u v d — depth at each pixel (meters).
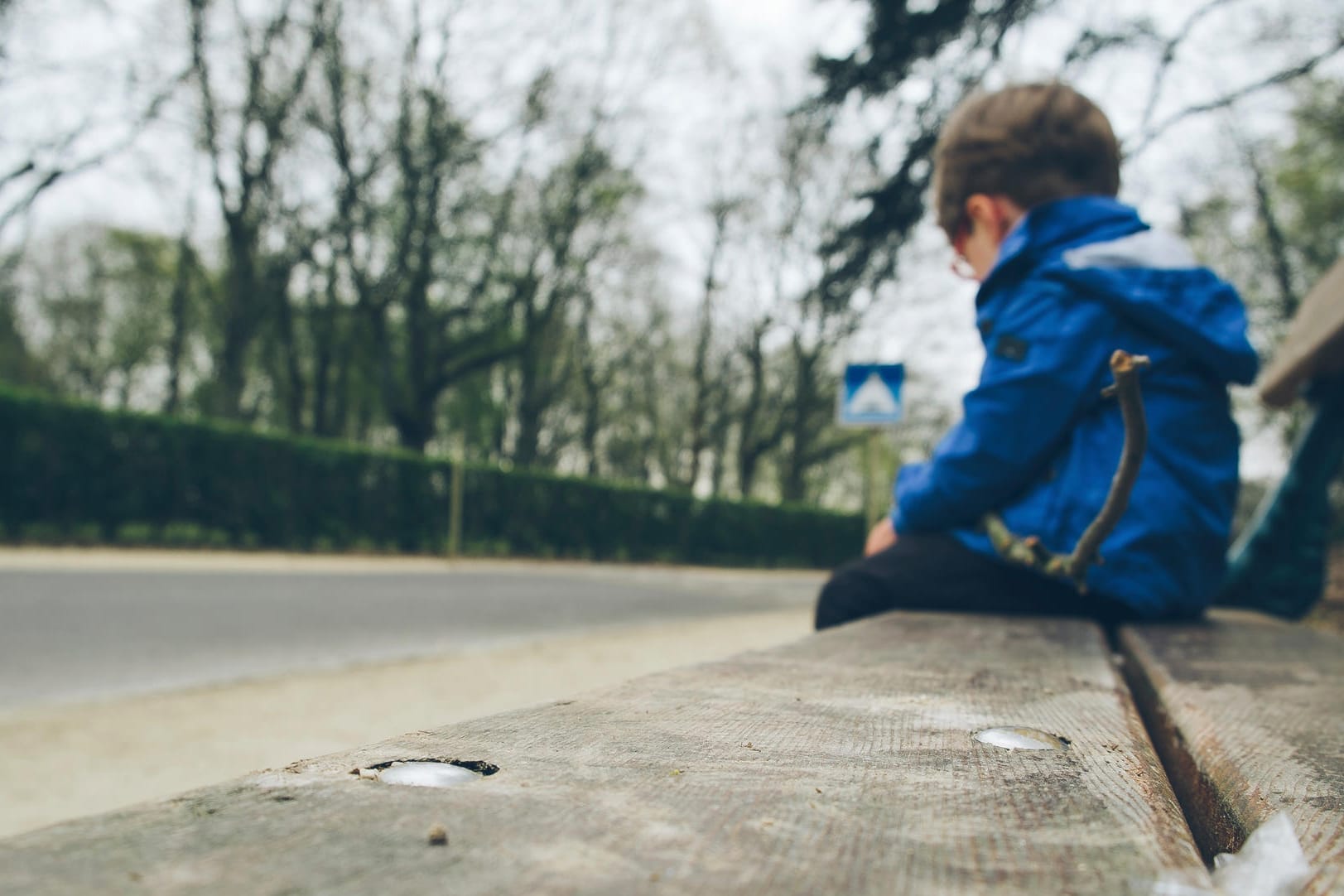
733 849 0.42
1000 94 2.02
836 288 5.49
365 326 28.80
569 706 0.79
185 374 39.97
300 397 27.28
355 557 18.38
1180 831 0.48
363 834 0.41
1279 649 1.43
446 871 0.37
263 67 22.02
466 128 24.44
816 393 35.47
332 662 6.80
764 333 33.66
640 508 26.64
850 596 1.93
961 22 4.83
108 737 4.43
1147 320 1.73
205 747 4.25
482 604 11.15
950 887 0.38
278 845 0.39
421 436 26.70
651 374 42.00
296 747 4.27
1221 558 1.88
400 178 24.97
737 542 29.81
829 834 0.45
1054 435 1.75
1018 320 1.79
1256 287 17.81
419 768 0.53
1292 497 3.19
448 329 29.30
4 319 38.47
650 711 0.77
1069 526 1.75
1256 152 10.17
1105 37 4.98
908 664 1.11
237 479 17.16
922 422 35.66
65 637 7.05
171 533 16.22
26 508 14.49
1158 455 1.76
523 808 0.47
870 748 0.65
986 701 0.88
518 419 34.91
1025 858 0.42
